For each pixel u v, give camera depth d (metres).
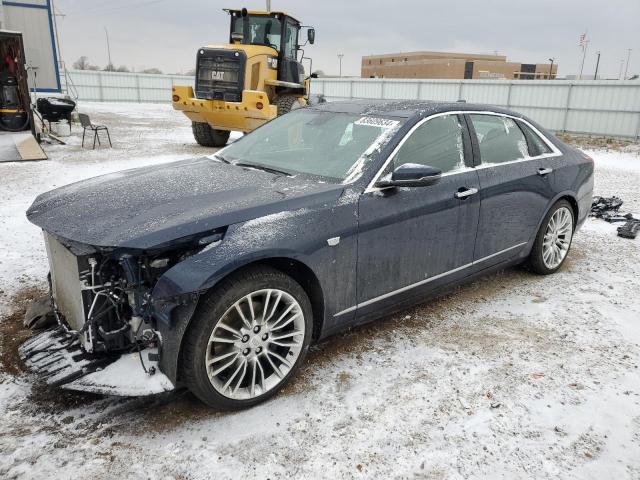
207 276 2.44
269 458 2.41
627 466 2.42
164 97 40.16
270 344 2.85
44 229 2.81
